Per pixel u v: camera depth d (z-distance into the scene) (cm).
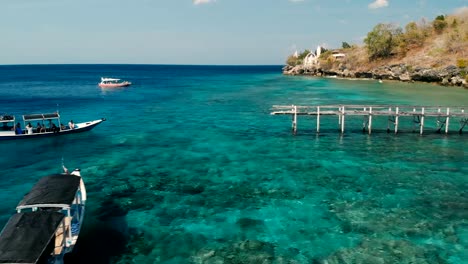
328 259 1675
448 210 2161
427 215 2097
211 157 3256
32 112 6006
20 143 3794
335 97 7744
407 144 3709
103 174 2820
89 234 1900
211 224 2014
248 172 2848
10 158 3275
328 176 2744
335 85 11169
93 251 1742
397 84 10850
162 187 2550
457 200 2298
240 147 3603
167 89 10675
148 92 9688
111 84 11456
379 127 4628
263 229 1955
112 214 2131
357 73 13775
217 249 1764
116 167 2991
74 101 7538
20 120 5397
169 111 6066
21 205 1616
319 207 2209
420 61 11019
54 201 1647
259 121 5088
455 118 5166
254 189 2503
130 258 1689
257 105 6775
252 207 2223
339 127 4628
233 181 2655
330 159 3180
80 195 2017
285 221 2039
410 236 1869
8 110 6222
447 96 7494
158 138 4006
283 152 3416
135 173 2839
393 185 2555
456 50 10331
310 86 11044
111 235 1894
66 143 3797
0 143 3791
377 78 12962
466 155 3294
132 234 1906
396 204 2242
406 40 13025
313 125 4778
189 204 2272
